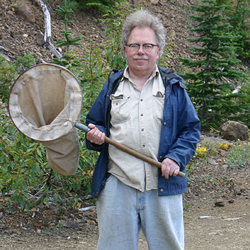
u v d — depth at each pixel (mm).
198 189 6160
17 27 9148
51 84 2814
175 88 2795
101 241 2797
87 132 2740
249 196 6043
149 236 2775
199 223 4984
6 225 4352
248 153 7785
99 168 2828
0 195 4875
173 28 12766
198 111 9039
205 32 8875
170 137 2744
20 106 2752
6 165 4301
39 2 9914
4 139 4434
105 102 2822
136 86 2787
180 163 2693
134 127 2734
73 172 2945
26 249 3896
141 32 2744
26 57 7031
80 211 4840
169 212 2744
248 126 9750
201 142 7910
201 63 8805
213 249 4113
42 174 4719
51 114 2889
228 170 6934
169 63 11164
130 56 2752
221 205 5633
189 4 14305
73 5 10156
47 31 9312
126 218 2760
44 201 4590
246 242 4301
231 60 8875
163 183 2717
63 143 2824
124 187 2771
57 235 4293
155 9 13055
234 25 13125
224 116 9242
